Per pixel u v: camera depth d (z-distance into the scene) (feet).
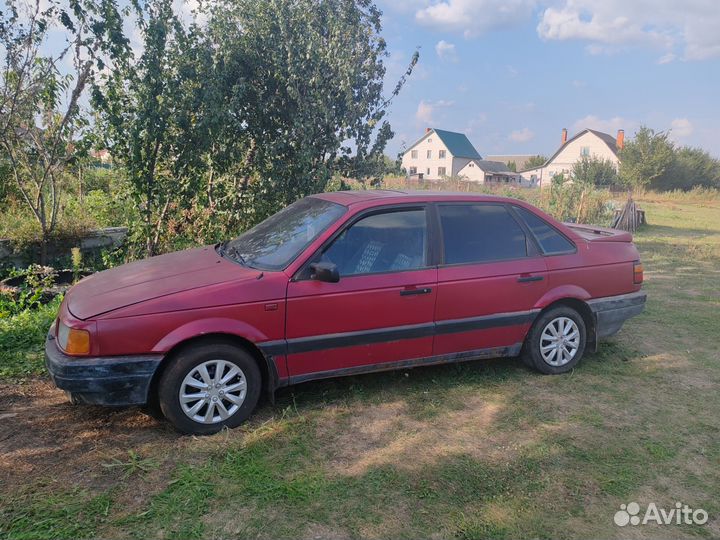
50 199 29.12
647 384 15.80
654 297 26.50
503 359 17.49
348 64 26.53
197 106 24.13
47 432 12.14
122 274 13.93
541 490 10.53
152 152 24.07
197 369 12.05
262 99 26.84
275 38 26.13
